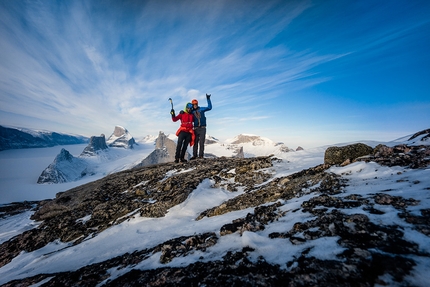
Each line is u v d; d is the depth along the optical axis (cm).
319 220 333
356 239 260
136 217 766
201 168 1205
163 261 354
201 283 253
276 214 432
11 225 1224
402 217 282
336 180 548
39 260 660
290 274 229
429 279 179
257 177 886
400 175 464
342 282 199
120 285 301
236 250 320
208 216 636
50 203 1279
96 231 788
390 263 208
